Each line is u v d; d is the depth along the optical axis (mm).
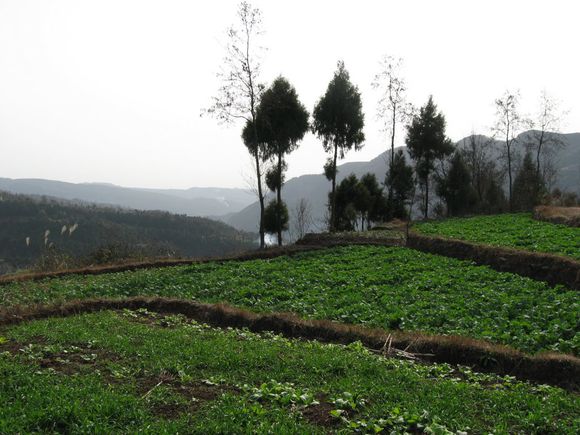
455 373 12859
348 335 15773
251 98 41219
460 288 20656
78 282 27281
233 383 10648
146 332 15078
